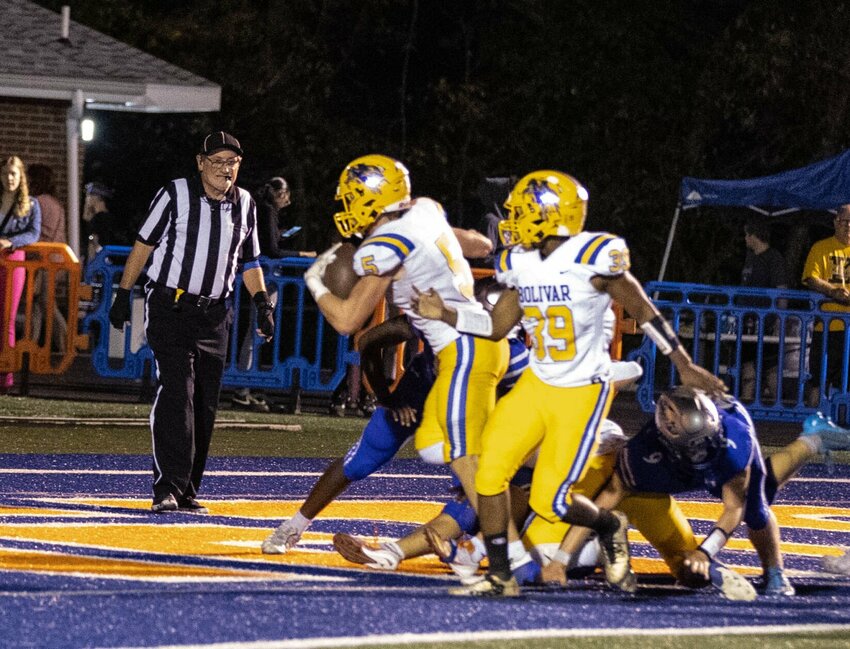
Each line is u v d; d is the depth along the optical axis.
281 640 13.03
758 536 16.95
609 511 16.16
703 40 79.44
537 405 15.58
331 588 15.88
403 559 17.05
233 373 36.16
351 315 16.34
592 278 15.38
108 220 45.34
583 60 78.25
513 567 16.55
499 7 79.81
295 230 36.53
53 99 49.84
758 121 78.12
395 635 13.47
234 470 26.94
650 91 78.00
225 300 22.23
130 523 20.38
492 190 34.16
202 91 49.25
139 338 36.34
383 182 16.42
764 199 45.94
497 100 79.38
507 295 16.06
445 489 25.59
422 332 16.67
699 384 15.81
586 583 17.00
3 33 48.56
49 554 17.47
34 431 30.97
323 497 18.08
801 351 37.44
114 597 14.74
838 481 29.73
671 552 17.12
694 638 13.96
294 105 78.38
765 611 15.59
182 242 21.83
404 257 16.20
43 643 12.72
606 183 78.31
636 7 77.88
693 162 77.56
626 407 40.97
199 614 14.02
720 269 78.88
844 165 45.59
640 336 53.31
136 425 32.53
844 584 17.70
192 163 78.12
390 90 81.56
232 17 76.94
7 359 36.06
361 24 79.69
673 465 16.34
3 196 35.59
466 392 16.33
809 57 75.06
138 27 75.69
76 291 36.03
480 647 13.20
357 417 36.41
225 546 18.72
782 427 39.38
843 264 37.47
